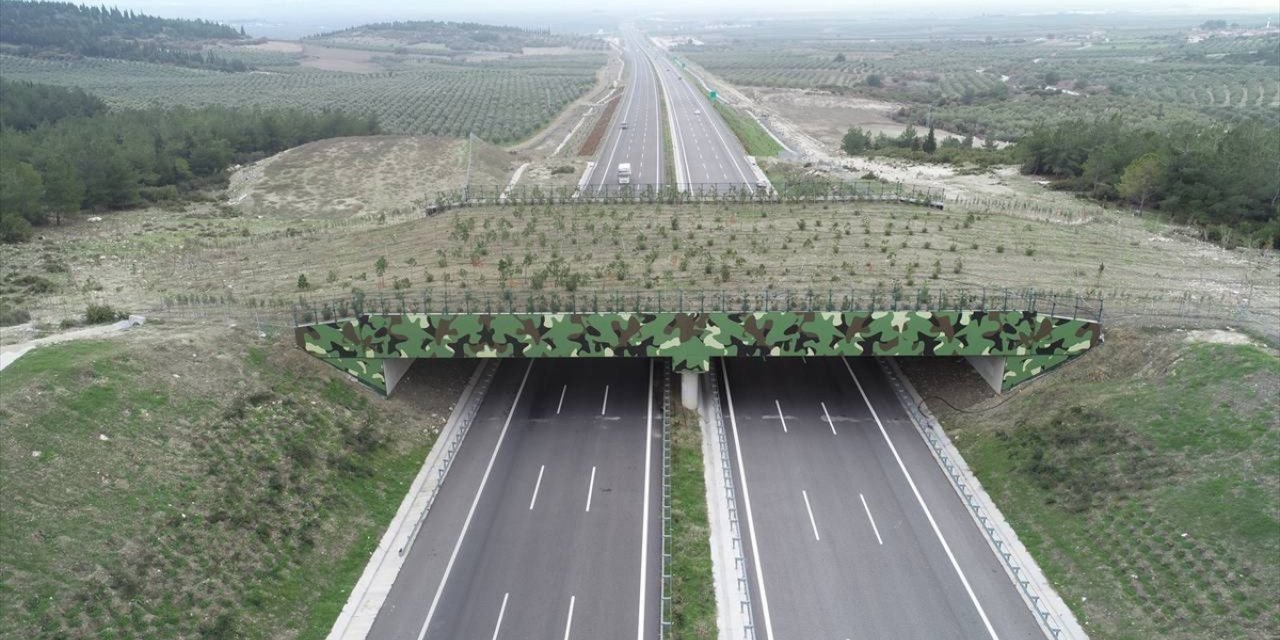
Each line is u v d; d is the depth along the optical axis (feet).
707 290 175.52
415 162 350.84
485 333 151.74
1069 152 296.51
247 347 150.41
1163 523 114.11
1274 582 101.35
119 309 170.09
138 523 108.47
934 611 108.88
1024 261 195.52
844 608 109.60
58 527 103.14
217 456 124.36
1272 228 212.02
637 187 285.02
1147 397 134.82
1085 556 115.03
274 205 310.65
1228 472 116.88
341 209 305.32
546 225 230.27
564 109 553.64
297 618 107.14
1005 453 139.13
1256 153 228.02
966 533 124.98
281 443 132.57
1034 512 125.59
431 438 151.84
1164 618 102.83
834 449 148.15
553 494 135.74
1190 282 180.86
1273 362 130.93
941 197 252.01
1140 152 263.49
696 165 336.49
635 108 522.06
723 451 147.64
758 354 152.15
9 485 105.50
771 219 232.94
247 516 116.78
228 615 102.89
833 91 630.33
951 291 173.27
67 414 119.44
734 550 121.29
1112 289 174.60
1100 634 103.50
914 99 596.70
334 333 152.05
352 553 120.16
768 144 397.19
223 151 353.51
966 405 157.28
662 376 177.78
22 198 249.55
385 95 621.72
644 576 116.06
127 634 95.71
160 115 386.32
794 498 133.80
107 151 296.92
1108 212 245.86
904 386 169.58
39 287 189.88
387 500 132.77
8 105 391.04
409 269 198.70
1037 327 148.15
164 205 302.86
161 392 131.54
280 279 197.16
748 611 108.68
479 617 108.47
